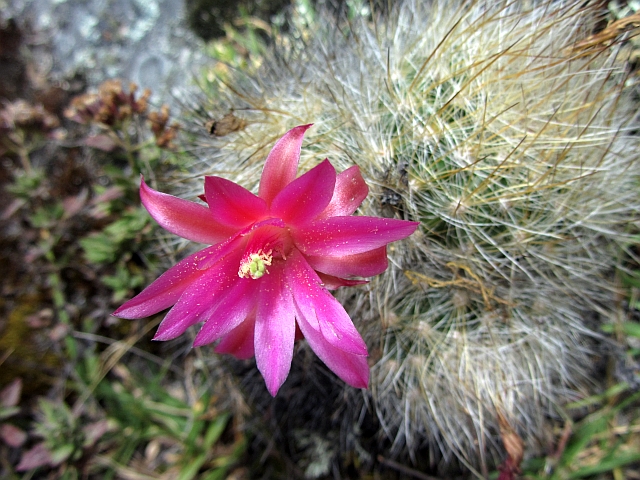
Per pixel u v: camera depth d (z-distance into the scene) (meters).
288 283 0.10
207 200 0.09
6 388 0.18
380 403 0.15
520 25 0.14
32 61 0.22
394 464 0.17
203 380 0.19
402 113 0.13
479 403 0.13
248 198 0.09
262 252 0.10
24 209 0.20
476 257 0.12
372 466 0.17
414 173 0.12
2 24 0.22
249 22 0.20
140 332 0.19
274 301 0.10
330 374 0.14
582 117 0.13
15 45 0.22
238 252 0.10
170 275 0.10
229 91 0.16
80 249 0.19
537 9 0.14
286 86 0.15
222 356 0.16
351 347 0.09
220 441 0.19
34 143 0.20
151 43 0.22
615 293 0.16
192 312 0.10
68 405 0.19
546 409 0.16
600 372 0.17
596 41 0.12
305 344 0.13
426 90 0.13
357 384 0.10
